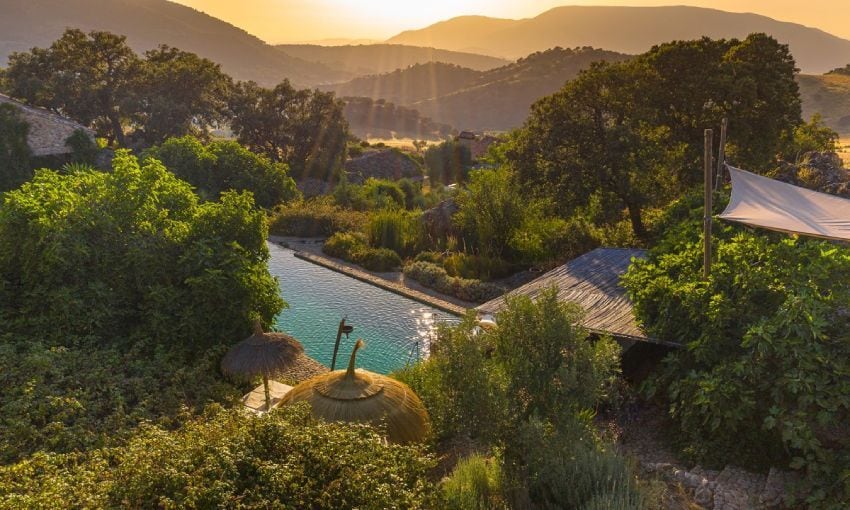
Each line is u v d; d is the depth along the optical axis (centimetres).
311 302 2489
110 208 1515
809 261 1088
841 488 806
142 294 1477
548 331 968
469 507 767
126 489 558
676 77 2784
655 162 2719
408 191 5503
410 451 734
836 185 2388
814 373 884
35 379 1073
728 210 1343
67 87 5838
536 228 2905
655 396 1244
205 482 554
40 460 679
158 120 5950
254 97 7069
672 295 1170
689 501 853
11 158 4544
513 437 909
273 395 1334
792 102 2852
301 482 605
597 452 862
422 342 2031
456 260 2827
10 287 1425
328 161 6881
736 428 961
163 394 1197
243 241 1664
